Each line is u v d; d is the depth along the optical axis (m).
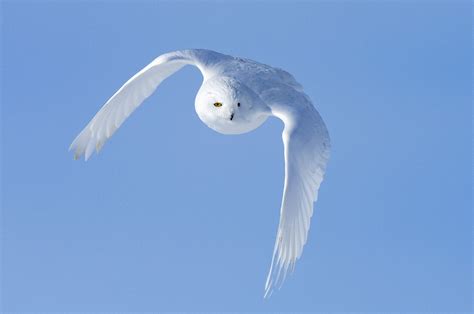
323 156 8.33
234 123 8.52
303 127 8.27
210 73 8.96
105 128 9.36
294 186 7.86
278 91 8.68
